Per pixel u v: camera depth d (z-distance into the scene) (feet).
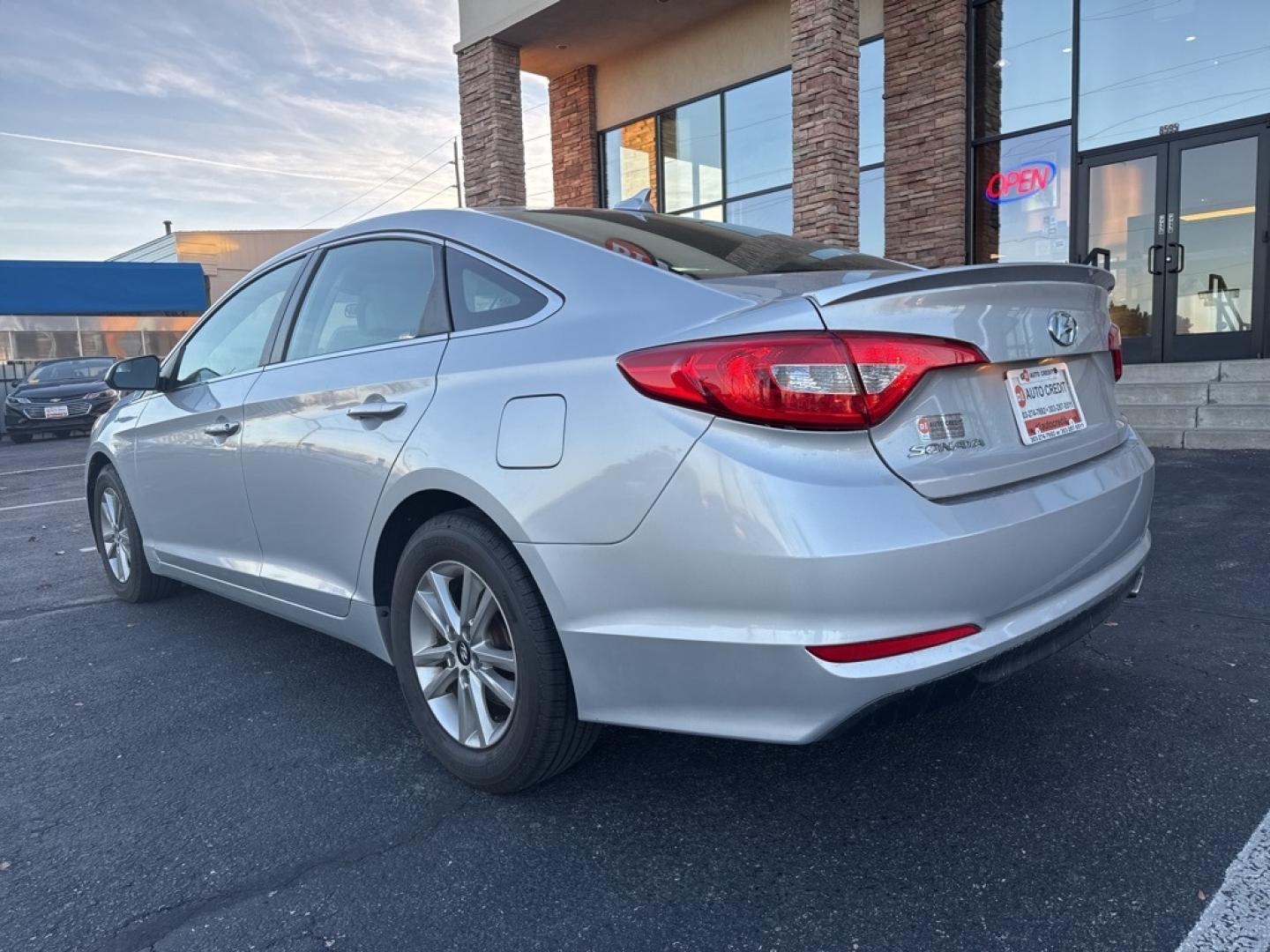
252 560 10.22
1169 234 28.02
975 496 6.02
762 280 6.93
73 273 64.49
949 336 6.05
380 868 6.59
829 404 5.55
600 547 6.18
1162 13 27.43
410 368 7.86
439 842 6.91
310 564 9.16
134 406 12.87
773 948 5.53
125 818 7.47
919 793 7.20
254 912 6.13
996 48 30.45
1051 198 30.04
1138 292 28.91
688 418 5.83
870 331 5.74
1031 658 6.24
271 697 10.04
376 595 8.36
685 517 5.76
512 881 6.36
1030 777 7.34
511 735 7.07
